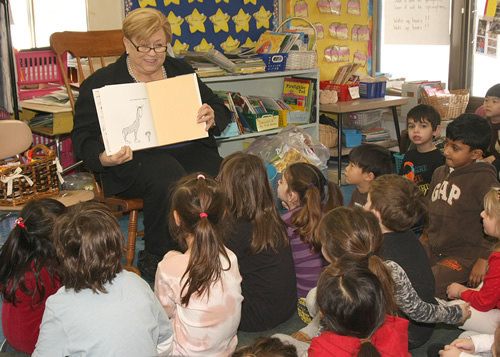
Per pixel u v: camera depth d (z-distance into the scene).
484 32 4.15
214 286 1.62
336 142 4.08
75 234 1.40
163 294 1.69
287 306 2.05
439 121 2.72
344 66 4.14
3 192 2.39
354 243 1.52
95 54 2.86
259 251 1.96
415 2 4.48
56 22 4.11
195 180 1.67
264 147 3.42
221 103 2.72
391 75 4.82
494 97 2.84
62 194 2.55
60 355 1.38
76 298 1.40
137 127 2.34
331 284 1.27
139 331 1.38
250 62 3.53
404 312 1.67
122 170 2.42
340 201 2.29
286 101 4.06
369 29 4.70
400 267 1.63
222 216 1.70
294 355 1.21
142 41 2.34
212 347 1.66
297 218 2.11
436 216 2.36
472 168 2.26
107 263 1.42
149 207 2.40
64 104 2.99
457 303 1.90
